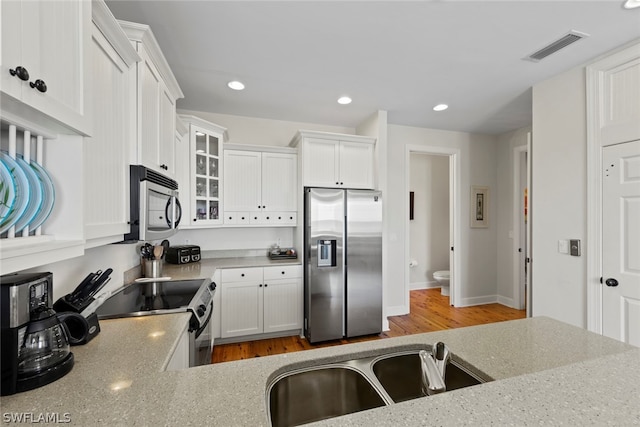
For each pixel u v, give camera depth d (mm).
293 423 958
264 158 3230
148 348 1084
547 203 2488
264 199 3227
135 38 1383
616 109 2033
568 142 2336
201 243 3320
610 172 2059
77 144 896
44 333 850
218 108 3213
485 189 4273
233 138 3449
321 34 1899
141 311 1486
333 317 2994
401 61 2236
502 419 636
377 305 3145
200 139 2891
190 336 1448
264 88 2721
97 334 1214
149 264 2271
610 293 2057
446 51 2096
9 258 635
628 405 693
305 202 3102
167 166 1895
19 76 623
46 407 727
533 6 1620
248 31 1867
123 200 1302
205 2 1599
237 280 2887
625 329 1978
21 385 787
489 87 2688
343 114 3408
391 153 3844
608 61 2066
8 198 675
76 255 879
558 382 793
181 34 1899
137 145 1389
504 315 3783
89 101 921
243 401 752
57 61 777
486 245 4277
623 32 1852
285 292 3039
